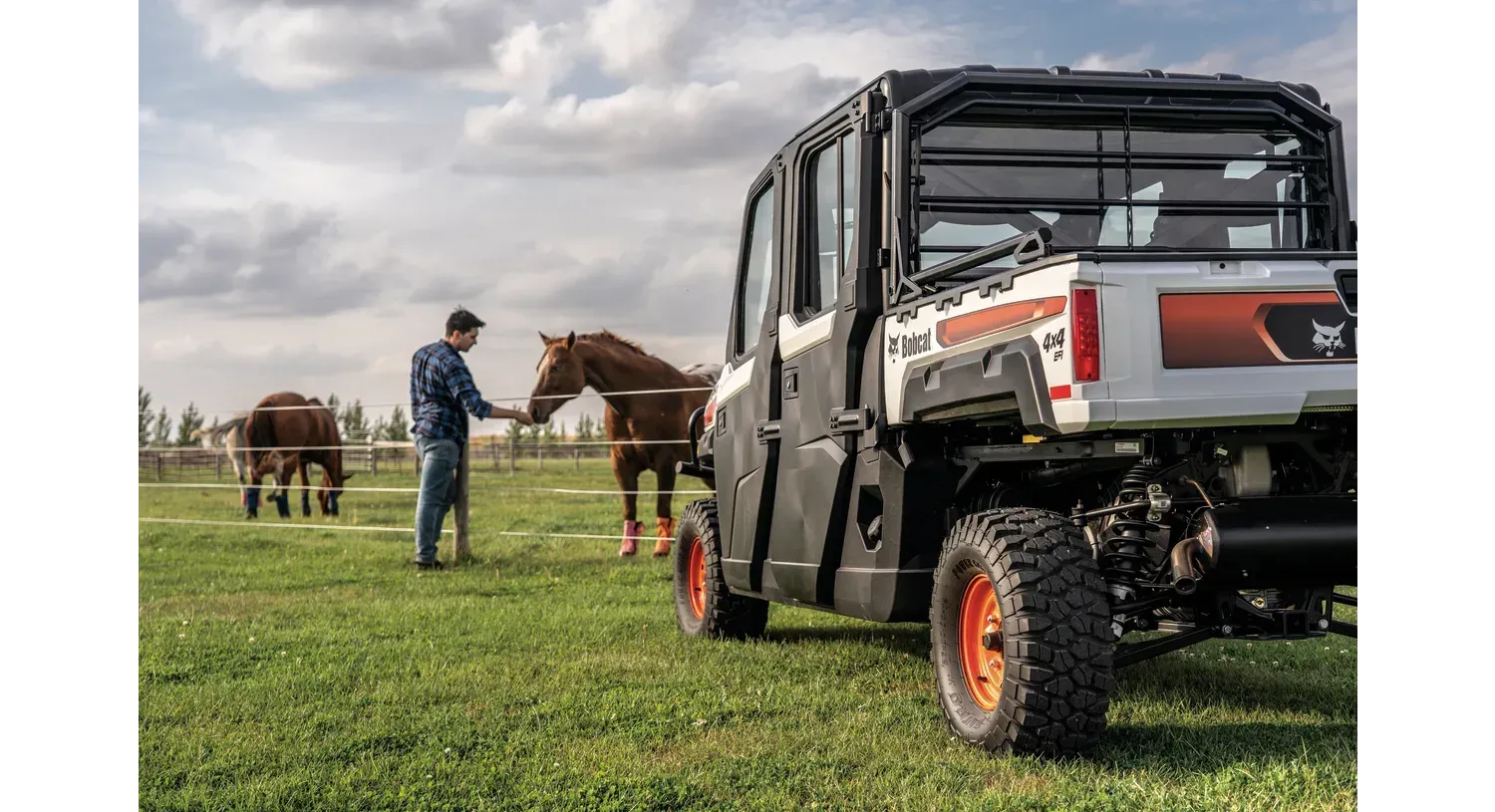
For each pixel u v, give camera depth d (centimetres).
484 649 610
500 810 333
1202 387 339
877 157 463
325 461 1847
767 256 600
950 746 388
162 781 372
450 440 1025
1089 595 360
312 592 873
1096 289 336
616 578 935
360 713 464
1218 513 357
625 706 457
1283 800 309
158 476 2931
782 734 411
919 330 423
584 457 3509
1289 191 480
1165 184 466
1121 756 363
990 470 452
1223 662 540
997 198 455
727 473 618
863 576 469
